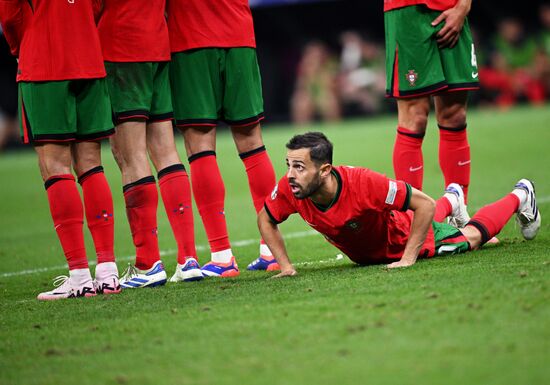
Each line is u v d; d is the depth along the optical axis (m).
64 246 18.14
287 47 77.75
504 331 12.02
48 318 15.76
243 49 20.03
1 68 70.56
